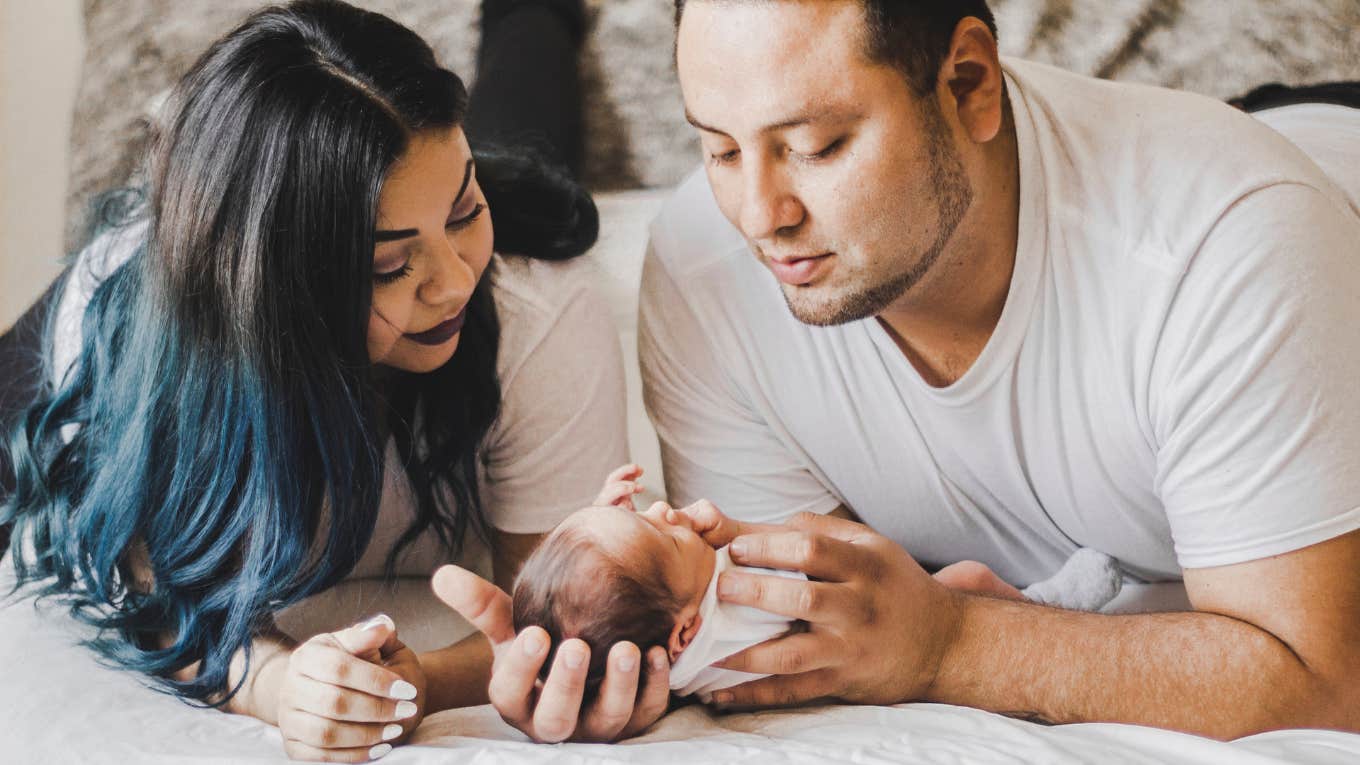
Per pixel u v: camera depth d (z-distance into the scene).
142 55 2.32
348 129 1.07
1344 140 1.49
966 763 0.96
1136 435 1.24
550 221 1.38
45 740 1.05
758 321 1.35
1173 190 1.16
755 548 1.09
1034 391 1.26
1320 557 1.10
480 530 1.46
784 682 1.13
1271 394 1.10
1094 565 1.38
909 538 1.49
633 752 0.99
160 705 1.14
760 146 1.05
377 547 1.43
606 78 2.35
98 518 1.25
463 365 1.30
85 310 1.32
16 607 1.29
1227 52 2.20
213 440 1.18
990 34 1.10
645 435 1.88
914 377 1.29
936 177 1.10
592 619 1.05
